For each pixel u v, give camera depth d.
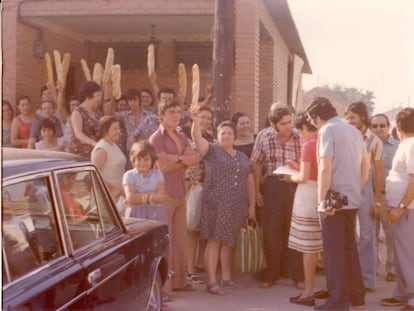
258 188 7.40
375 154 7.08
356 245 6.34
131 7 11.66
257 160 7.29
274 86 15.02
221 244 7.11
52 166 3.57
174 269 6.85
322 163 6.01
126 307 4.35
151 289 4.95
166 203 6.60
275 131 7.21
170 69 15.66
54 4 11.87
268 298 6.79
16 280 3.02
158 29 14.84
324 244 6.18
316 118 6.22
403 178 6.22
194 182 7.24
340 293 6.17
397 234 6.27
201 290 7.05
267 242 7.22
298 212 6.50
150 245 4.96
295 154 7.18
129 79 15.86
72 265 3.52
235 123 7.79
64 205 3.62
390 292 7.15
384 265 8.74
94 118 7.54
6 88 12.09
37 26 12.73
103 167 6.51
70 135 7.60
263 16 12.58
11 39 12.06
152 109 9.44
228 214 6.89
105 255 3.97
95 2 11.72
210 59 15.59
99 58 15.86
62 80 9.12
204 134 7.66
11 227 3.05
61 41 14.28
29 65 12.63
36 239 3.28
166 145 6.59
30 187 3.28
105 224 4.33
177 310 6.26
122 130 8.45
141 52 15.78
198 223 7.20
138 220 5.39
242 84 11.05
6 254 2.96
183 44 15.59
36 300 3.04
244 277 7.74
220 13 8.13
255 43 11.10
